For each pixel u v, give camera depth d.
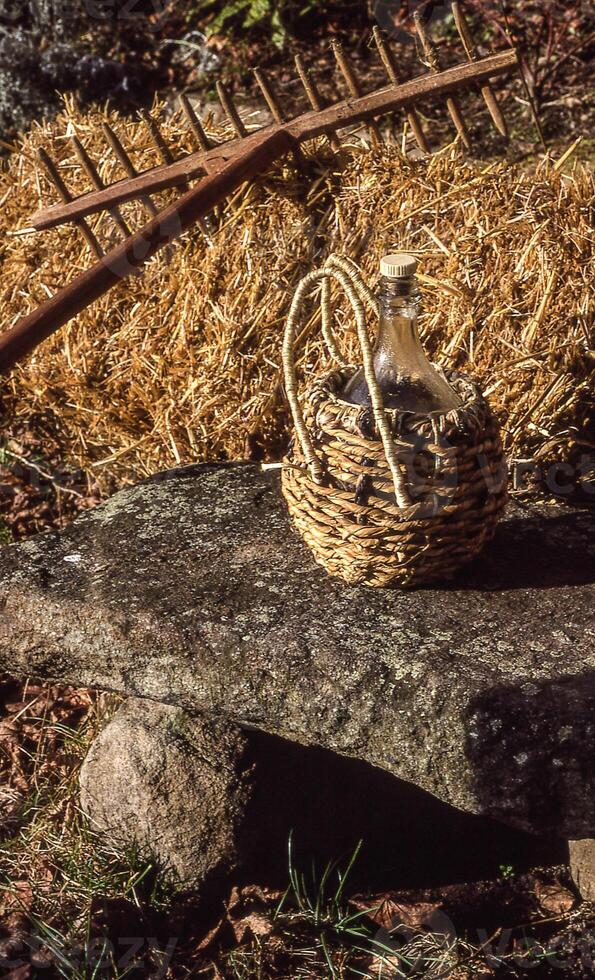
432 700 1.53
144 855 1.72
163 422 2.13
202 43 4.02
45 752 1.93
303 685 1.57
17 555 1.77
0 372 1.70
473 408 1.59
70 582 1.72
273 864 1.74
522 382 1.94
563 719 1.50
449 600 1.65
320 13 3.99
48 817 1.82
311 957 1.67
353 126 2.29
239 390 2.08
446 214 1.99
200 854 1.70
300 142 2.03
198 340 2.10
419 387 1.58
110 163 2.20
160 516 1.84
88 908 1.68
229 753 1.74
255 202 2.07
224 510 1.85
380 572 1.63
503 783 1.51
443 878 1.74
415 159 2.06
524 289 1.95
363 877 1.75
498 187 1.98
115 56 3.98
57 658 1.70
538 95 3.38
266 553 1.75
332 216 2.06
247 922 1.70
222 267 2.08
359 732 1.56
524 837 1.77
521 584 1.67
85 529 1.83
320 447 1.59
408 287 1.55
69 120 2.26
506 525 1.79
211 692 1.62
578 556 1.72
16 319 2.26
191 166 2.05
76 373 2.17
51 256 2.23
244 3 3.93
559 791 1.50
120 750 1.75
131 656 1.65
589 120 3.30
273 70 3.84
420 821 1.78
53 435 2.36
